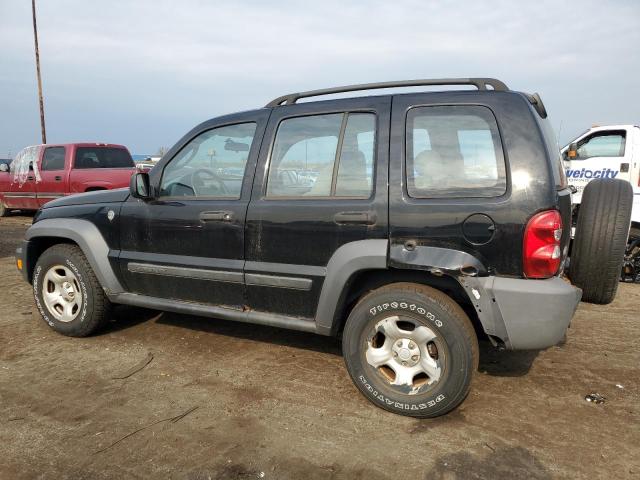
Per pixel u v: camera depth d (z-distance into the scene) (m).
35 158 10.86
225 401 2.91
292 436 2.54
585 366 3.41
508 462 2.32
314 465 2.30
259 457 2.36
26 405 2.86
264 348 3.73
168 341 3.88
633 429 2.60
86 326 3.84
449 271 2.52
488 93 2.67
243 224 3.13
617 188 3.00
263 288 3.11
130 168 10.73
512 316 2.48
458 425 2.65
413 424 2.66
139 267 3.56
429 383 2.67
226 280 3.22
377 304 2.72
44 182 10.70
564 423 2.67
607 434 2.55
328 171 2.96
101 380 3.18
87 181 10.17
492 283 2.50
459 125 2.67
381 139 2.80
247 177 3.19
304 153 3.05
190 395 2.98
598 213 2.97
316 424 2.66
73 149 10.40
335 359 3.53
